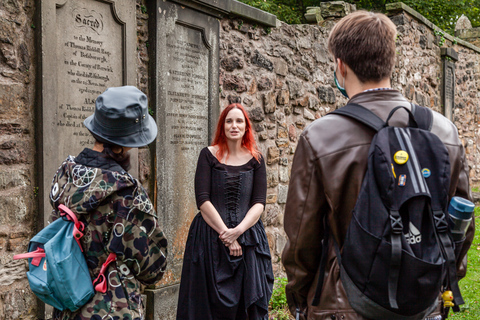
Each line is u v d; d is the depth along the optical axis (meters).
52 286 1.53
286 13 11.45
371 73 1.39
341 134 1.34
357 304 1.25
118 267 1.62
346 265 1.25
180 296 2.83
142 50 3.71
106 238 1.61
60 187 1.67
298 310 1.53
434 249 1.21
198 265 2.78
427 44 8.77
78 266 1.57
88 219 1.61
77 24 3.10
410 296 1.17
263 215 5.11
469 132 11.75
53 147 2.92
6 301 2.72
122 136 1.69
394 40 1.41
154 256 1.67
